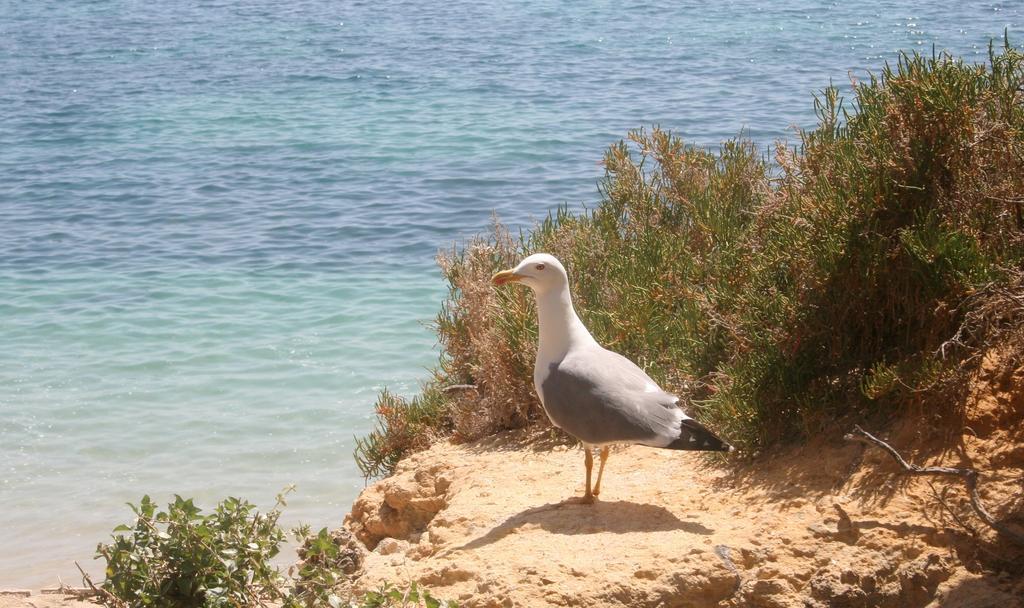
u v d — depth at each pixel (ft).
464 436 27.30
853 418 20.90
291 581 19.12
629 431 18.93
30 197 81.46
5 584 29.14
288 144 100.27
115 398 42.04
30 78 141.38
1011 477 18.33
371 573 19.27
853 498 18.79
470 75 138.00
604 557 17.72
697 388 24.77
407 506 24.00
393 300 53.83
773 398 21.40
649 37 172.76
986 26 171.12
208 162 93.40
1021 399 19.34
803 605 16.90
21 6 230.89
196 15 215.31
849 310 21.83
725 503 19.66
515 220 71.26
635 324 26.37
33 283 57.93
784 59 144.87
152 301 54.39
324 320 50.88
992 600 16.53
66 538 31.91
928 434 19.61
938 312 20.67
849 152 23.91
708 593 17.03
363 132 104.68
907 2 214.07
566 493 21.25
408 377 43.55
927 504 18.28
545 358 20.25
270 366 45.19
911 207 21.94
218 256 63.36
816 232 22.39
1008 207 21.50
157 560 17.94
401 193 79.92
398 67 146.10
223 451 37.52
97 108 121.29
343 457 36.99
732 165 31.45
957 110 21.58
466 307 30.53
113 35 185.47
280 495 19.58
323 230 69.62
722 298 24.72
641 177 32.83
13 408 41.06
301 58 156.76
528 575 17.37
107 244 66.80
